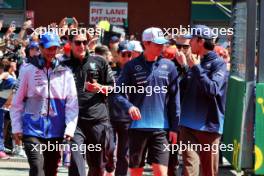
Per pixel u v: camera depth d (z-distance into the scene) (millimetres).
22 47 38875
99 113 22047
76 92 20203
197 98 21422
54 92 19531
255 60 23688
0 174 29844
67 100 19703
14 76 35281
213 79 20828
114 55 27969
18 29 54469
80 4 67438
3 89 33625
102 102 22250
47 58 19469
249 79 23688
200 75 20766
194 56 21000
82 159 21188
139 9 67625
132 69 20391
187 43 24734
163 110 20391
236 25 26969
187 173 21625
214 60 21078
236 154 24484
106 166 25281
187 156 21703
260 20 23469
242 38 25188
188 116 21625
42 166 19234
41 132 19391
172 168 23578
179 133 21984
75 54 22094
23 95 19531
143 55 20453
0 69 33594
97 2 67500
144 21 67625
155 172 20250
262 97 23453
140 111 20297
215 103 21297
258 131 23531
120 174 26016
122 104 20141
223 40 36188
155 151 20234
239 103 24359
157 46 20156
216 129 21359
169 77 20406
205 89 20750
